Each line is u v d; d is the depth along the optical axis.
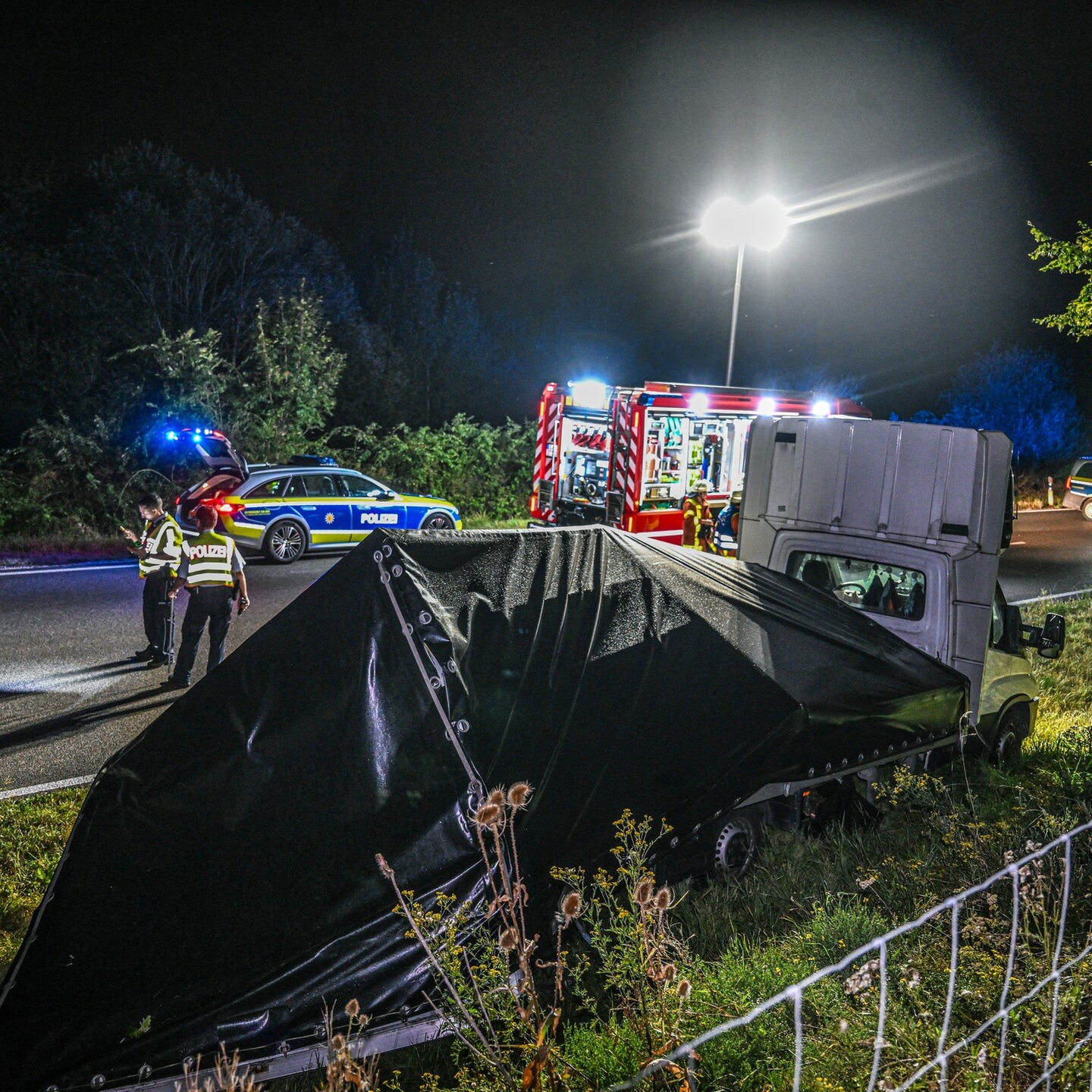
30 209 23.61
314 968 3.61
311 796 3.98
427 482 23.25
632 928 3.48
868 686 5.45
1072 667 11.23
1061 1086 3.05
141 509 9.99
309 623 4.28
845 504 6.92
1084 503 29.55
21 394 21.55
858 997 3.47
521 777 4.07
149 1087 3.32
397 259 32.69
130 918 3.73
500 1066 2.98
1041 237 13.53
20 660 10.09
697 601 5.30
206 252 23.83
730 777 4.67
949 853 4.87
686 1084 2.86
